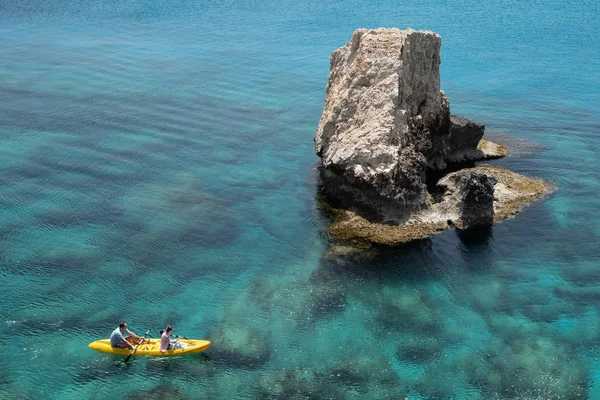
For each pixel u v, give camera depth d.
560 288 34.94
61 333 30.31
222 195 44.72
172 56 81.44
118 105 61.97
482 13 113.38
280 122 60.06
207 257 37.22
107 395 26.92
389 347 30.22
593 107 66.19
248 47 87.56
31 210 41.12
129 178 46.47
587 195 45.34
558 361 29.41
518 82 74.81
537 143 55.78
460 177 42.59
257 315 32.31
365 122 42.97
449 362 29.30
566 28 102.06
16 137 52.47
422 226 40.12
